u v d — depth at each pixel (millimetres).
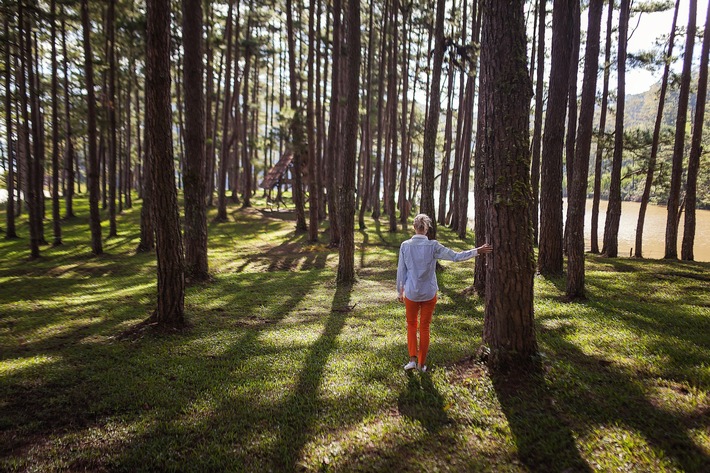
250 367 5082
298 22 30469
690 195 16000
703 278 10562
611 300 8258
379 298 9516
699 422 3465
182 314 6914
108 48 21531
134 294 9898
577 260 8430
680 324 6387
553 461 3066
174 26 20625
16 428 3695
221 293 10188
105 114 20922
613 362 4852
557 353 5191
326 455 3211
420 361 4723
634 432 3363
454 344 5750
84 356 5496
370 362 5164
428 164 13148
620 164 17219
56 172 20125
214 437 3502
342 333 6594
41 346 6074
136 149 47156
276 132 24109
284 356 5477
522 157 4340
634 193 62844
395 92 25172
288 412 3902
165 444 3420
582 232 8406
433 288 4688
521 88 4289
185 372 4930
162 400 4188
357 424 3664
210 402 4141
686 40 16094
